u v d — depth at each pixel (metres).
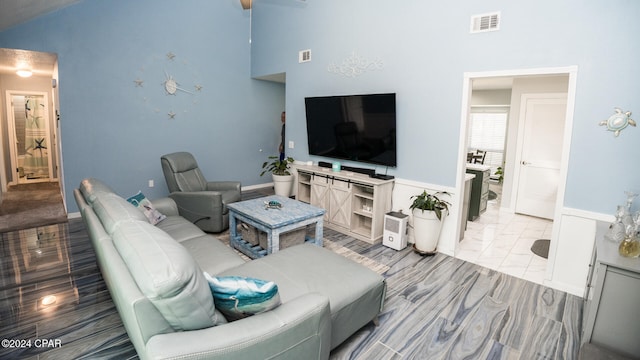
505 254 3.64
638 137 2.50
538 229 4.50
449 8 3.34
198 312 1.34
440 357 2.04
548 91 4.79
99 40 4.47
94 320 2.32
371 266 3.27
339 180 4.14
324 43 4.62
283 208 3.44
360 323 2.13
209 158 5.83
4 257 3.30
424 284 2.93
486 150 8.23
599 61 2.60
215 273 2.16
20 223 4.25
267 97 6.51
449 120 3.46
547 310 2.58
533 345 2.18
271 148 6.74
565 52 2.74
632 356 1.93
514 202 5.25
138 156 5.01
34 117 6.79
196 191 4.21
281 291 1.94
